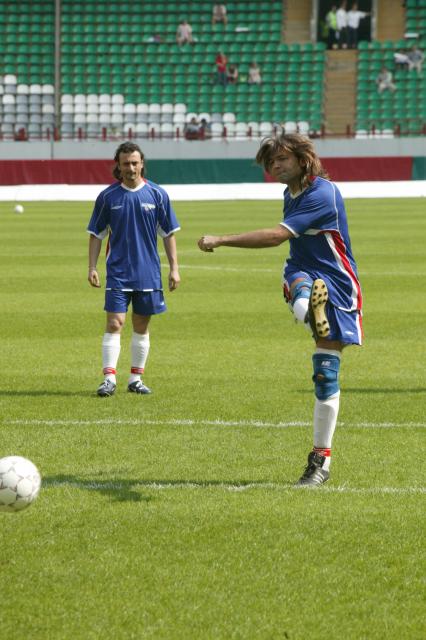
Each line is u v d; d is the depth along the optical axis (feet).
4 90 242.99
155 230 42.63
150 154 220.84
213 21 253.44
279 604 20.43
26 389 43.06
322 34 253.65
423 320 61.98
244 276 86.28
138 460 31.53
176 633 19.17
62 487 28.50
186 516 25.85
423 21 248.11
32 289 77.41
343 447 33.04
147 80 246.47
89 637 18.99
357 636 19.03
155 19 255.29
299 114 239.50
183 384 44.04
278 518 25.66
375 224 133.49
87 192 198.59
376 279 81.71
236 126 237.25
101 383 43.70
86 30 253.03
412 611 20.11
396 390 42.45
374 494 27.78
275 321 62.34
